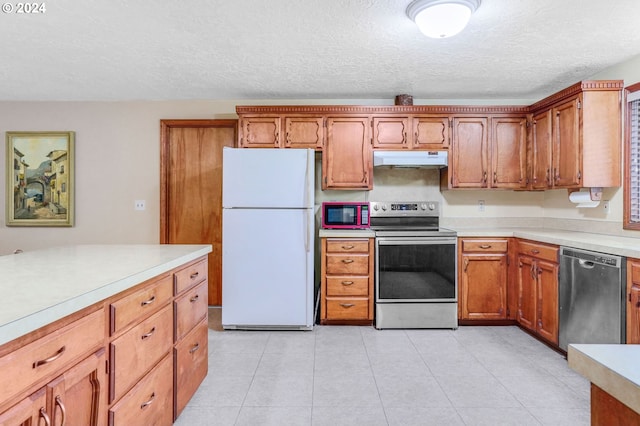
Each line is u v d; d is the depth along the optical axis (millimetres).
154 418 1587
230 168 3232
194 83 3393
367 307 3334
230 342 2979
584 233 3121
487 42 2504
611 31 2346
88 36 2436
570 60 2824
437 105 3549
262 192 3229
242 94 3744
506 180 3586
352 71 3066
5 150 3977
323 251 3338
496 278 3350
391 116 3592
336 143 3598
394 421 1874
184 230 4039
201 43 2537
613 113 2812
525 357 2662
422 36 2416
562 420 1876
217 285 4055
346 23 2246
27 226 4016
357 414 1938
